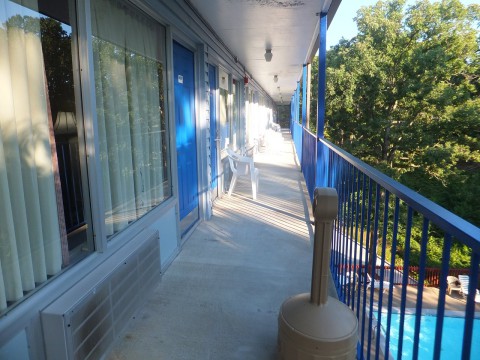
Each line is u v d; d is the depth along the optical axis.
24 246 1.60
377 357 1.64
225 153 6.51
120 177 2.44
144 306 2.50
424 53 21.77
